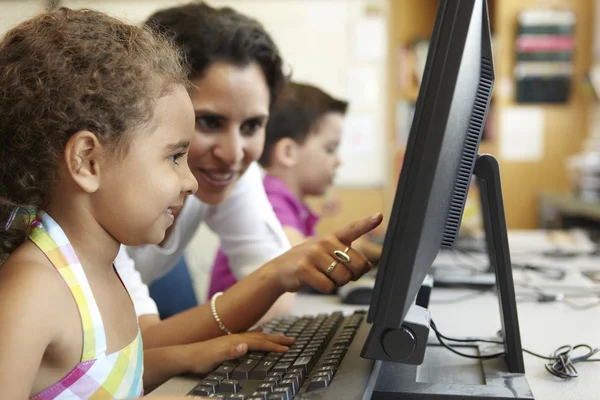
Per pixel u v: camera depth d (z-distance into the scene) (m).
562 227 3.42
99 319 0.76
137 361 0.84
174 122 0.81
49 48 0.77
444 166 0.68
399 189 0.67
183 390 0.90
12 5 2.46
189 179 0.84
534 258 2.05
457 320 1.25
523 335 1.12
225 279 1.82
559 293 1.47
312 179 2.19
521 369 0.90
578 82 3.69
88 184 0.76
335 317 1.15
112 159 0.76
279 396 0.73
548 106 3.72
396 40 3.88
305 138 2.15
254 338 0.99
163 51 0.86
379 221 1.04
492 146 3.76
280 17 4.11
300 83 2.22
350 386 0.76
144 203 0.78
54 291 0.71
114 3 3.85
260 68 1.29
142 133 0.77
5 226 0.77
